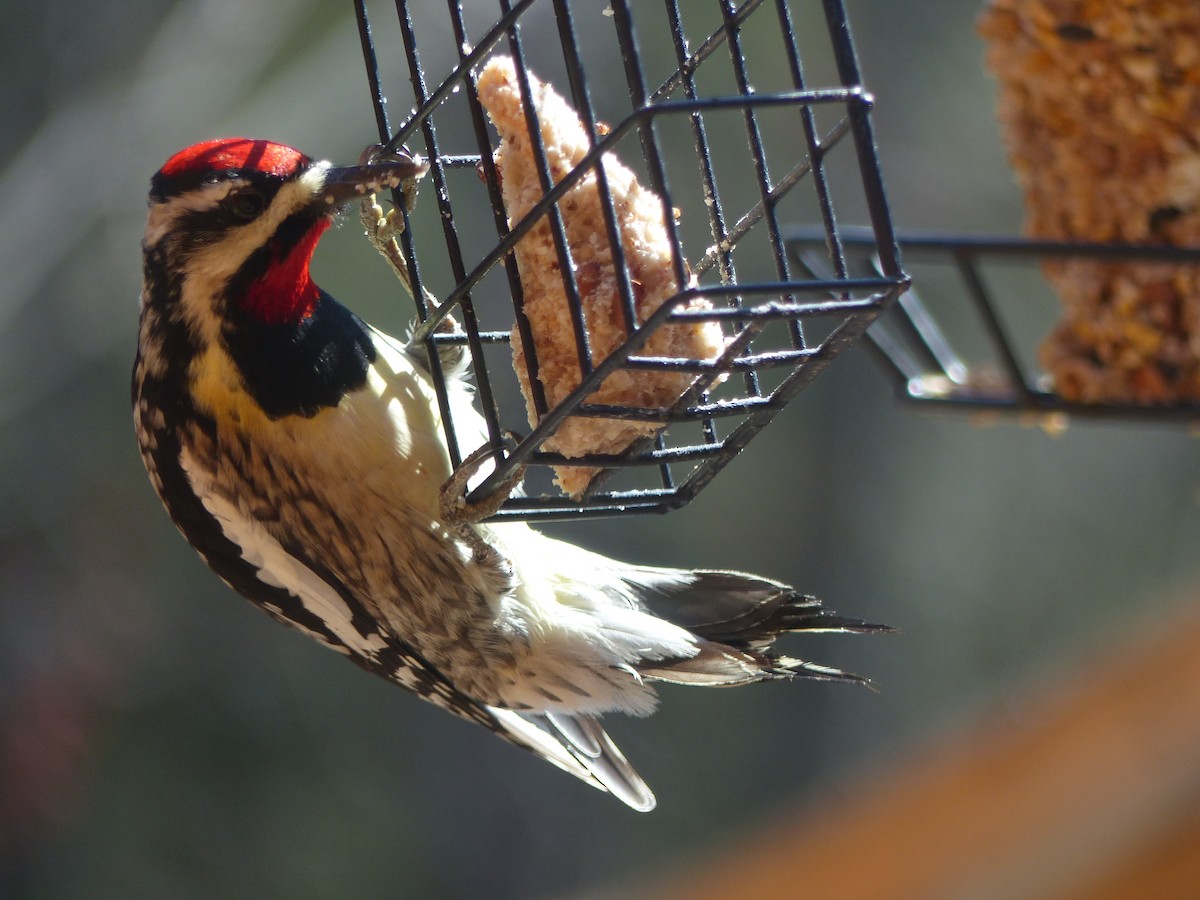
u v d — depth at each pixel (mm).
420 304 5789
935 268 18422
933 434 19641
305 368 5578
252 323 5551
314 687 16922
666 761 18297
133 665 15891
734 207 16578
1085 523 19594
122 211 15430
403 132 5297
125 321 15586
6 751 15125
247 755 16344
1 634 15398
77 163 15281
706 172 5285
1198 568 19266
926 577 19375
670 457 4891
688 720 18547
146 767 15836
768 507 19078
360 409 5645
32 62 15602
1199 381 4547
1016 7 4754
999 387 5027
